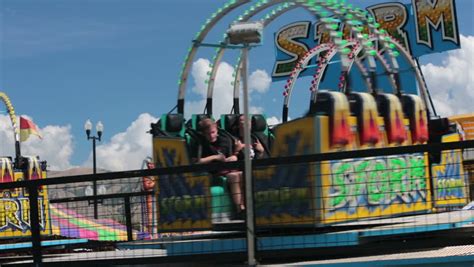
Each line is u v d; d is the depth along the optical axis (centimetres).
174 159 730
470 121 1831
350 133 667
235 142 786
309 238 635
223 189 689
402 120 741
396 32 2245
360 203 666
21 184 701
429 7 2175
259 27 577
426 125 792
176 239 760
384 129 720
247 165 614
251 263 617
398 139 732
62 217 1138
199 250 686
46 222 1144
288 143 669
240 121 838
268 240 648
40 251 701
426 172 780
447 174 824
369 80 816
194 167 638
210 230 684
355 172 664
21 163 1273
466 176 860
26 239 1196
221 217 684
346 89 741
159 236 916
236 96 943
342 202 647
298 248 624
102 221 1087
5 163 1229
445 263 575
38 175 1283
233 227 671
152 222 832
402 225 659
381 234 635
